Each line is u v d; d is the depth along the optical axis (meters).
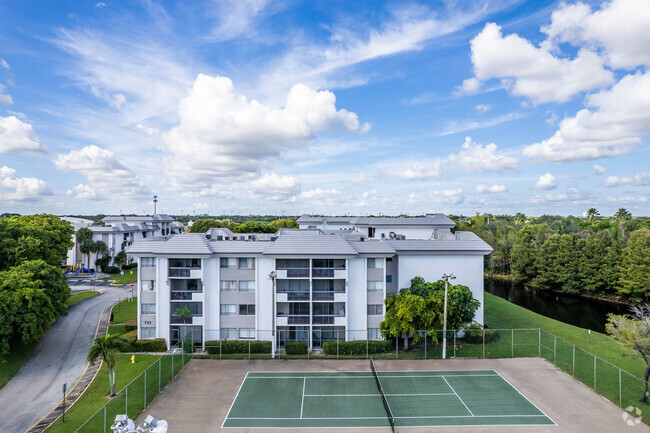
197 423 28.89
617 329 37.31
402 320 40.03
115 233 99.62
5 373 37.78
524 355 43.03
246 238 56.09
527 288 94.81
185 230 152.75
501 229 122.00
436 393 33.78
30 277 41.34
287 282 46.06
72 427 28.27
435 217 76.62
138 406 31.27
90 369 39.00
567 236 87.69
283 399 32.84
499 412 30.47
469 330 45.25
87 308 60.62
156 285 44.03
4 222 58.94
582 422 28.89
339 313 46.06
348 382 36.19
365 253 44.94
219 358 42.16
